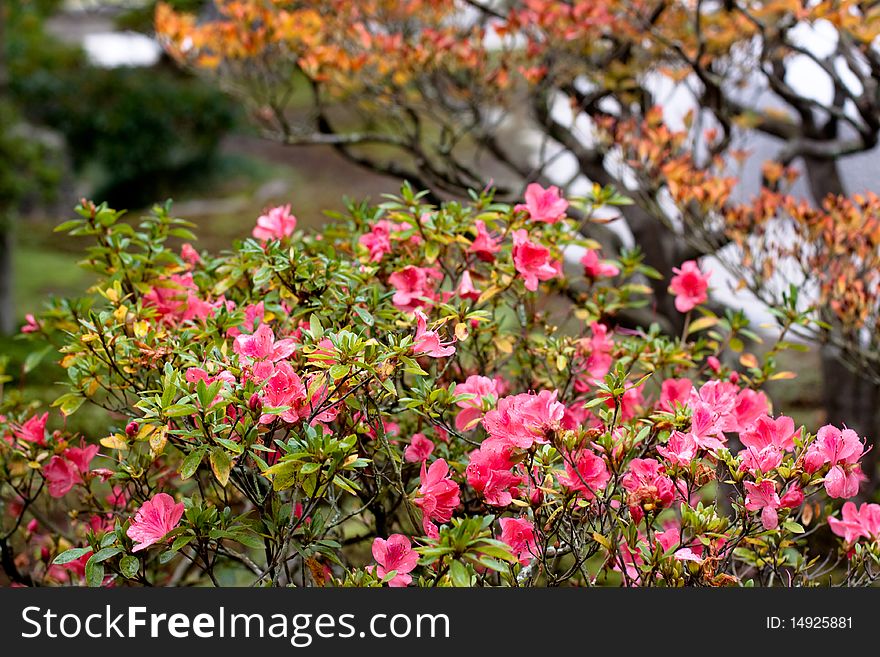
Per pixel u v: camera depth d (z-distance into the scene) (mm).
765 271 2775
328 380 1545
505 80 3383
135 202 11648
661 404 1879
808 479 1432
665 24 3445
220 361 1593
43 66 10703
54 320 2131
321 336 1583
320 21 3473
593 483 1555
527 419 1495
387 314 1775
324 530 1629
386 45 3396
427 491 1532
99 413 3871
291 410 1494
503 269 1918
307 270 1792
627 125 3133
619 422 1704
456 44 3371
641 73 3514
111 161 11266
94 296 2045
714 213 2975
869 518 1561
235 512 2219
